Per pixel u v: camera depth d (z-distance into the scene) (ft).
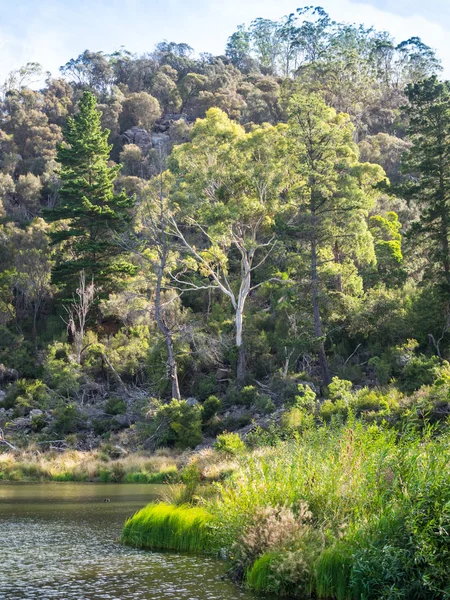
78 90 416.87
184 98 404.36
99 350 157.58
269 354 149.07
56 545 39.60
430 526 26.30
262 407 124.16
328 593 27.96
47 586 29.40
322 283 143.64
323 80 340.80
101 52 479.41
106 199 187.52
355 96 339.36
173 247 156.35
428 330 136.87
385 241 160.35
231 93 373.81
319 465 36.29
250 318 164.04
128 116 376.48
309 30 464.65
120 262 181.37
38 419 134.72
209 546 37.60
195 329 144.77
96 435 128.36
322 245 145.28
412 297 146.51
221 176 156.76
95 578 30.99
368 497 31.48
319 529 31.22
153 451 115.14
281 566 28.73
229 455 83.15
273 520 31.94
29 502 62.54
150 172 293.02
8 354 174.60
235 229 162.20
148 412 123.03
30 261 196.24
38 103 374.43
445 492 27.45
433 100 143.54
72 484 84.38
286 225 138.31
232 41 514.27
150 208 159.53
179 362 147.74
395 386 117.50
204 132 167.94
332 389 115.85
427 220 137.08
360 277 149.07
